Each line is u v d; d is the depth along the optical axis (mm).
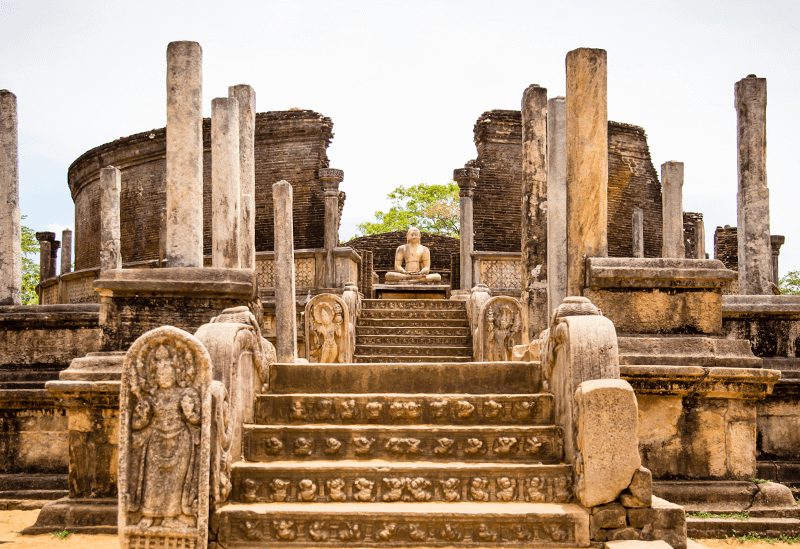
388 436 5145
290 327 8633
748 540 5703
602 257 6422
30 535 5715
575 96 6574
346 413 5371
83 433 6055
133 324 6457
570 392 4793
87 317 8492
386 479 4781
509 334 10758
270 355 5844
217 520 4418
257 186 21422
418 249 20500
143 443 4297
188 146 7129
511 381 5652
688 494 5891
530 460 5031
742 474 6023
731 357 6027
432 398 5363
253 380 5426
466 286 17906
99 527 5738
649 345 6090
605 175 6570
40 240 24062
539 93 8992
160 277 6480
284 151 21266
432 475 4801
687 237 23734
